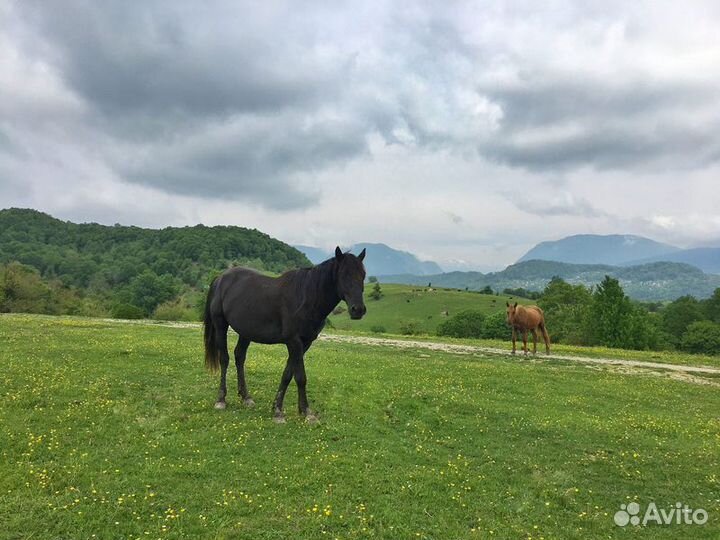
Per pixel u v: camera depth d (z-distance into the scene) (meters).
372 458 8.18
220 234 157.25
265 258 157.38
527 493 7.30
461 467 8.11
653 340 53.00
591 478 8.09
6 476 6.64
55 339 18.73
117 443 8.16
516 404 12.84
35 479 6.62
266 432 9.16
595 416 12.16
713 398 15.97
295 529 5.84
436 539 5.86
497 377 16.58
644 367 23.27
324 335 31.83
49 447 7.73
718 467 8.83
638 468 8.59
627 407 13.55
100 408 9.88
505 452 9.06
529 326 25.25
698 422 12.17
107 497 6.32
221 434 8.87
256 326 10.41
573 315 69.19
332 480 7.23
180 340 21.08
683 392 16.62
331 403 11.43
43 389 10.85
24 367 12.88
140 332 23.70
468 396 13.24
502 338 69.50
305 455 8.12
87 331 22.39
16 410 9.42
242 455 7.99
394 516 6.28
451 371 17.27
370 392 12.73
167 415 9.77
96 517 5.84
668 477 8.30
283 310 10.04
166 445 8.17
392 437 9.52
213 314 11.38
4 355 14.58
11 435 8.08
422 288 164.12
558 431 10.47
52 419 9.05
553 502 7.09
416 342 29.78
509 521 6.41
